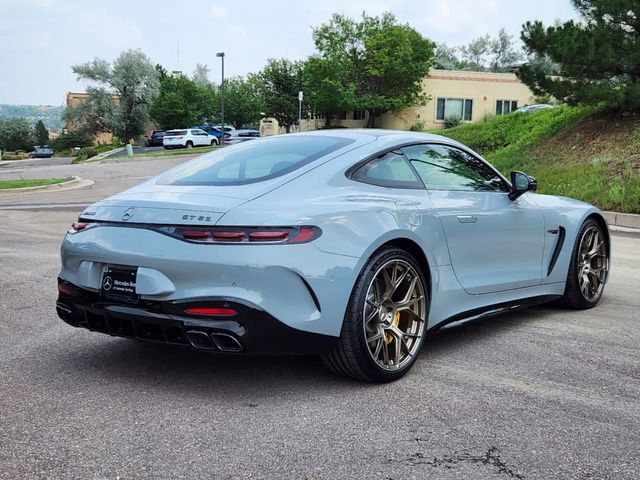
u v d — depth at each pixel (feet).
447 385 11.21
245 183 11.07
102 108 235.81
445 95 134.62
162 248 10.13
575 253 16.35
